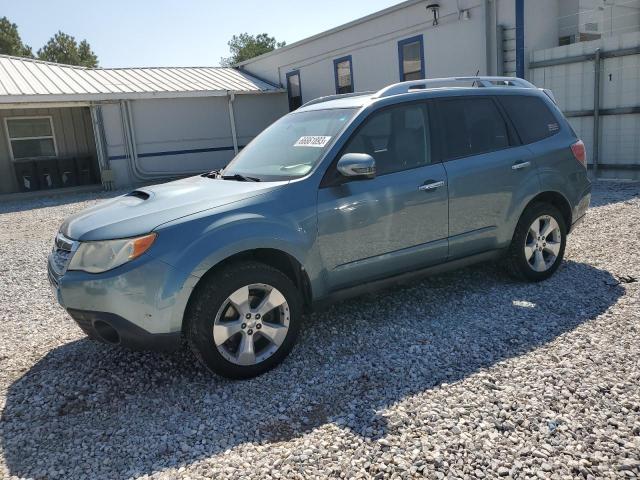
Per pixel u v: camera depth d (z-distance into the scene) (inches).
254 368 142.5
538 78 463.2
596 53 417.1
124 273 129.2
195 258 132.3
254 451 111.5
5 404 137.2
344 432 115.5
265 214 143.6
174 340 134.4
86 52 2241.6
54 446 118.0
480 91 191.5
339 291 159.8
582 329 158.9
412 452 107.1
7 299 228.4
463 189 177.2
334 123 168.9
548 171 197.8
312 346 159.5
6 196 649.6
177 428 122.0
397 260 167.5
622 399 120.6
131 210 144.6
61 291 138.1
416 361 145.9
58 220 449.7
